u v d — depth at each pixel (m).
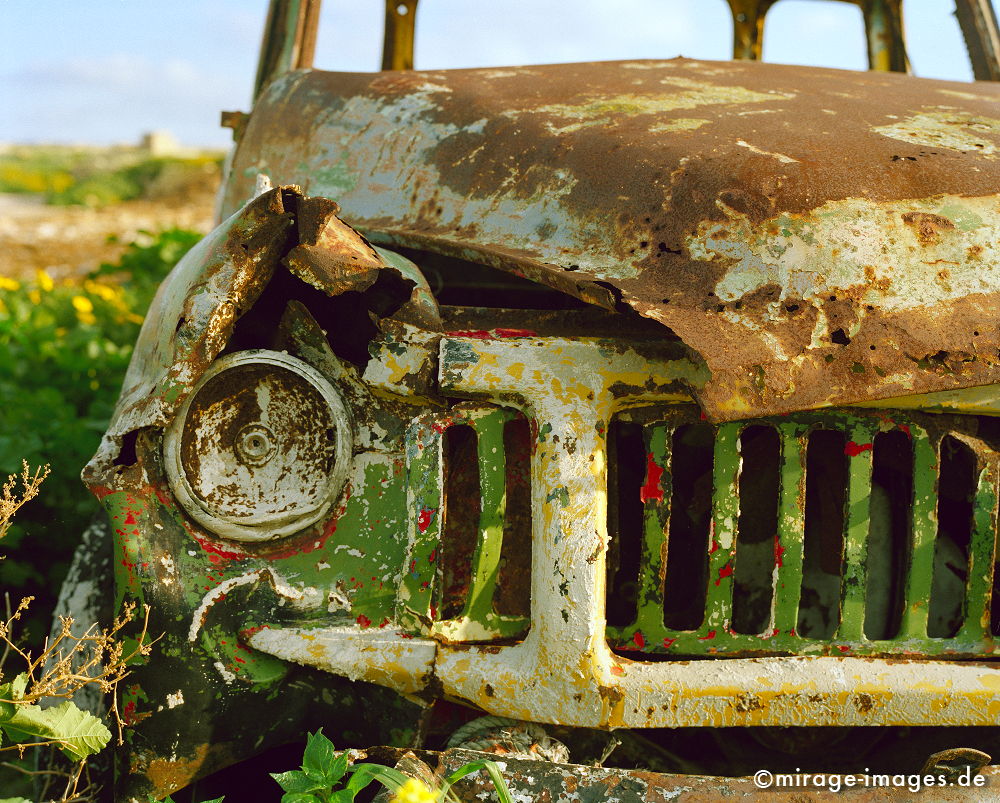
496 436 1.86
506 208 2.08
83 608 2.14
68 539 3.11
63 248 9.55
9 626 2.04
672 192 1.91
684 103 2.25
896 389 1.71
